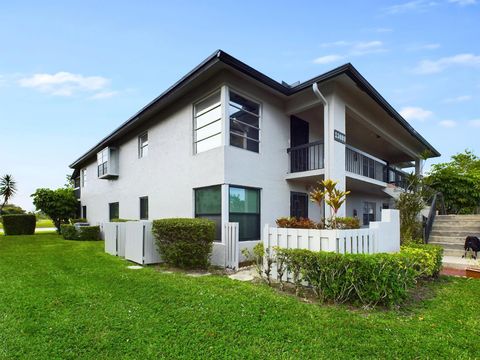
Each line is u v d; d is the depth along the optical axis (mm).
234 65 8227
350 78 9148
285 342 3436
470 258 8203
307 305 4625
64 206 21594
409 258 4977
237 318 4078
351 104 10484
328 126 9383
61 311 4434
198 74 8742
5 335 3629
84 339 3521
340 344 3371
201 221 7746
